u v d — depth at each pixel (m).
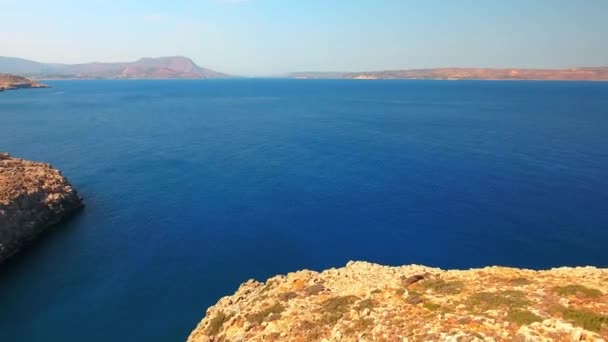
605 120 152.50
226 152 107.06
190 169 90.88
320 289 31.72
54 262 50.97
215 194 74.56
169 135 132.00
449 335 19.16
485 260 49.72
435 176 82.44
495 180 78.69
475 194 71.31
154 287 45.72
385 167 89.94
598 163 88.00
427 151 104.62
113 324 39.66
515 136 122.19
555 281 25.92
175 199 72.19
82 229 60.38
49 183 67.94
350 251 53.22
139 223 62.25
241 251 53.62
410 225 59.88
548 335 17.91
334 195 72.94
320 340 23.53
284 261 51.16
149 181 82.38
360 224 60.72
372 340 21.33
